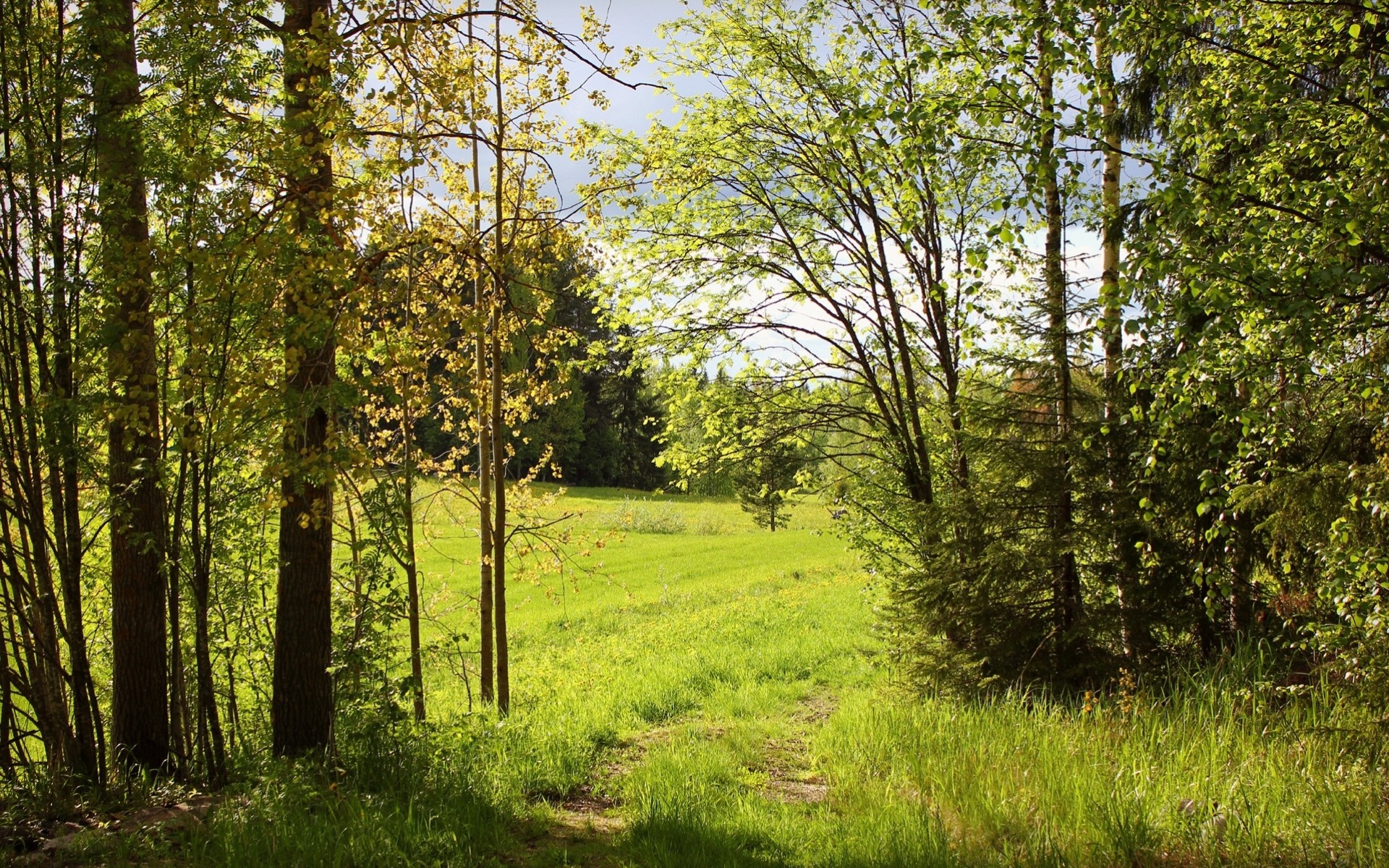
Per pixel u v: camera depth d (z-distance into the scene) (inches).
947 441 454.6
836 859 220.4
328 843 203.8
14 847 203.2
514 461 1935.3
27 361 266.4
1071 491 344.2
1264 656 311.6
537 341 469.4
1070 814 233.6
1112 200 346.0
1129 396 329.1
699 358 487.5
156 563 285.7
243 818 220.4
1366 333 213.5
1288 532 245.9
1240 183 223.0
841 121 242.5
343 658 310.7
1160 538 323.9
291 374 243.0
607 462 2728.8
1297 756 247.8
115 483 275.7
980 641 364.8
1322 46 241.6
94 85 260.5
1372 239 209.3
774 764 329.4
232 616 335.0
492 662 470.3
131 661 281.9
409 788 264.2
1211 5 239.8
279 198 248.2
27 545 272.5
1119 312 220.4
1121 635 344.2
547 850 228.5
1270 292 201.5
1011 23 243.8
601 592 989.8
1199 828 216.5
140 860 197.2
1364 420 236.2
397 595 324.8
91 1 254.4
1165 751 267.9
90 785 256.5
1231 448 296.5
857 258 473.4
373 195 275.3
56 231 263.3
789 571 1099.3
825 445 506.3
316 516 251.6
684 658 544.7
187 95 267.9
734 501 2439.7
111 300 260.2
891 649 439.5
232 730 344.8
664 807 259.8
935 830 232.2
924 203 418.6
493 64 402.9
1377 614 214.1
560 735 353.7
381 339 288.0
